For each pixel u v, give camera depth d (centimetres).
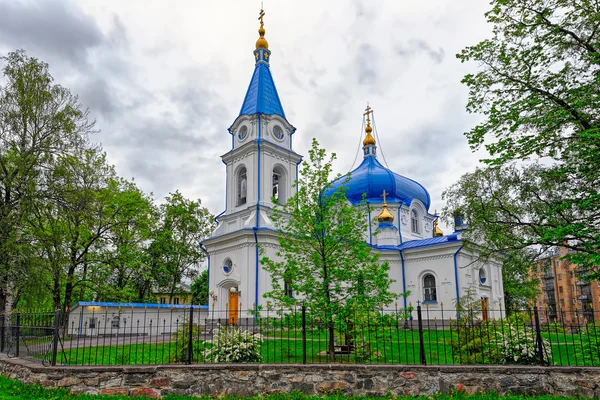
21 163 2333
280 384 1047
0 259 2197
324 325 1373
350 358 1374
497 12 1711
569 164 1670
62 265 2538
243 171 3303
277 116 3234
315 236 1534
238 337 1323
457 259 3403
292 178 3278
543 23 1661
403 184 4156
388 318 1330
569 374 1013
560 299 6556
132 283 3903
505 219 2120
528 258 2053
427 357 1430
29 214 2402
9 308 2233
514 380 1023
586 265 1466
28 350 1276
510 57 1714
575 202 1614
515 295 4234
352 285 1492
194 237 4441
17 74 2517
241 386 1048
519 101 1630
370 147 4381
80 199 2539
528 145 1595
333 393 1034
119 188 3672
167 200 4425
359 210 1564
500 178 2145
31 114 2477
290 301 1420
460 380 1032
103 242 3209
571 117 1545
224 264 3053
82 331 2667
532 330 1255
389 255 3669
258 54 3484
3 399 953
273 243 2903
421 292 3544
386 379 1038
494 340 1302
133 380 1036
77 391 1020
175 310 3086
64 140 2570
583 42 1603
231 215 3166
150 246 4122
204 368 1056
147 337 2500
